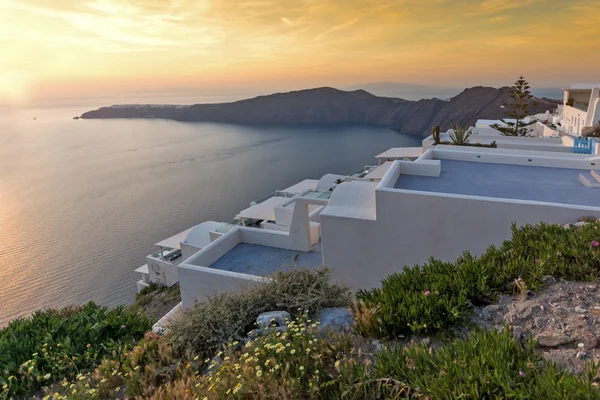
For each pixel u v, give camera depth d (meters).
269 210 23.30
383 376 2.88
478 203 7.31
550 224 6.57
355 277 8.65
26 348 4.93
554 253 4.73
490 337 3.01
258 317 4.60
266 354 3.63
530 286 4.17
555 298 3.90
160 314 19.30
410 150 30.58
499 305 3.91
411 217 7.88
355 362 3.12
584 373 2.60
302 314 4.51
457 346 2.99
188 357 4.16
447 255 7.77
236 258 10.95
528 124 39.97
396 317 3.77
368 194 9.34
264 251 11.33
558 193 8.62
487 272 4.47
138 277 33.53
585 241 4.98
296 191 32.06
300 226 11.08
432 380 2.60
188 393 3.28
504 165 11.30
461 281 4.23
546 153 13.74
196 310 4.93
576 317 3.49
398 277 4.85
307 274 5.42
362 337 3.82
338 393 2.91
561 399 2.25
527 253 5.02
